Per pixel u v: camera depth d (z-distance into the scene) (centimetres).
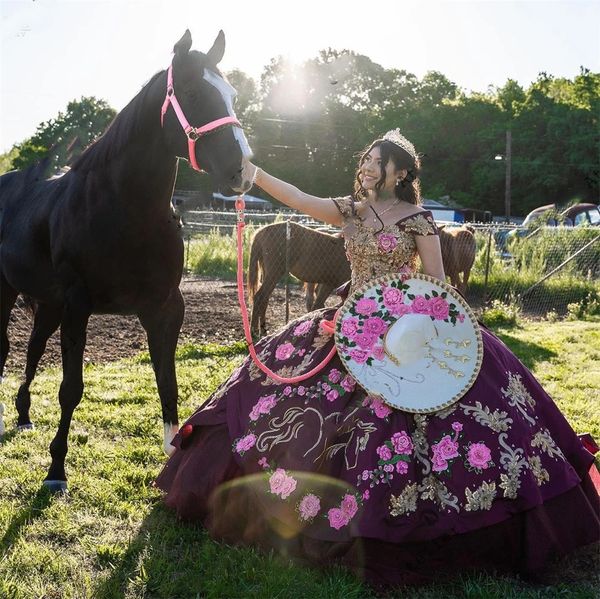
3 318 472
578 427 477
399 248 297
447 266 1044
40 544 307
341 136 5688
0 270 452
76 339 367
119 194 347
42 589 269
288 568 281
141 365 665
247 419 302
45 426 466
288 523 280
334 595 264
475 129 5356
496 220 4241
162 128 337
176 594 273
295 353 312
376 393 279
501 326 982
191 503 318
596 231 1361
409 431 277
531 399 302
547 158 4844
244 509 304
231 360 703
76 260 364
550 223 1727
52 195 392
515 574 285
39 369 641
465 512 267
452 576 281
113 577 280
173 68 325
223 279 1473
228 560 290
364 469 269
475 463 269
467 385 280
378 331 291
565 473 283
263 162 5675
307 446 281
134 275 363
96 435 453
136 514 335
